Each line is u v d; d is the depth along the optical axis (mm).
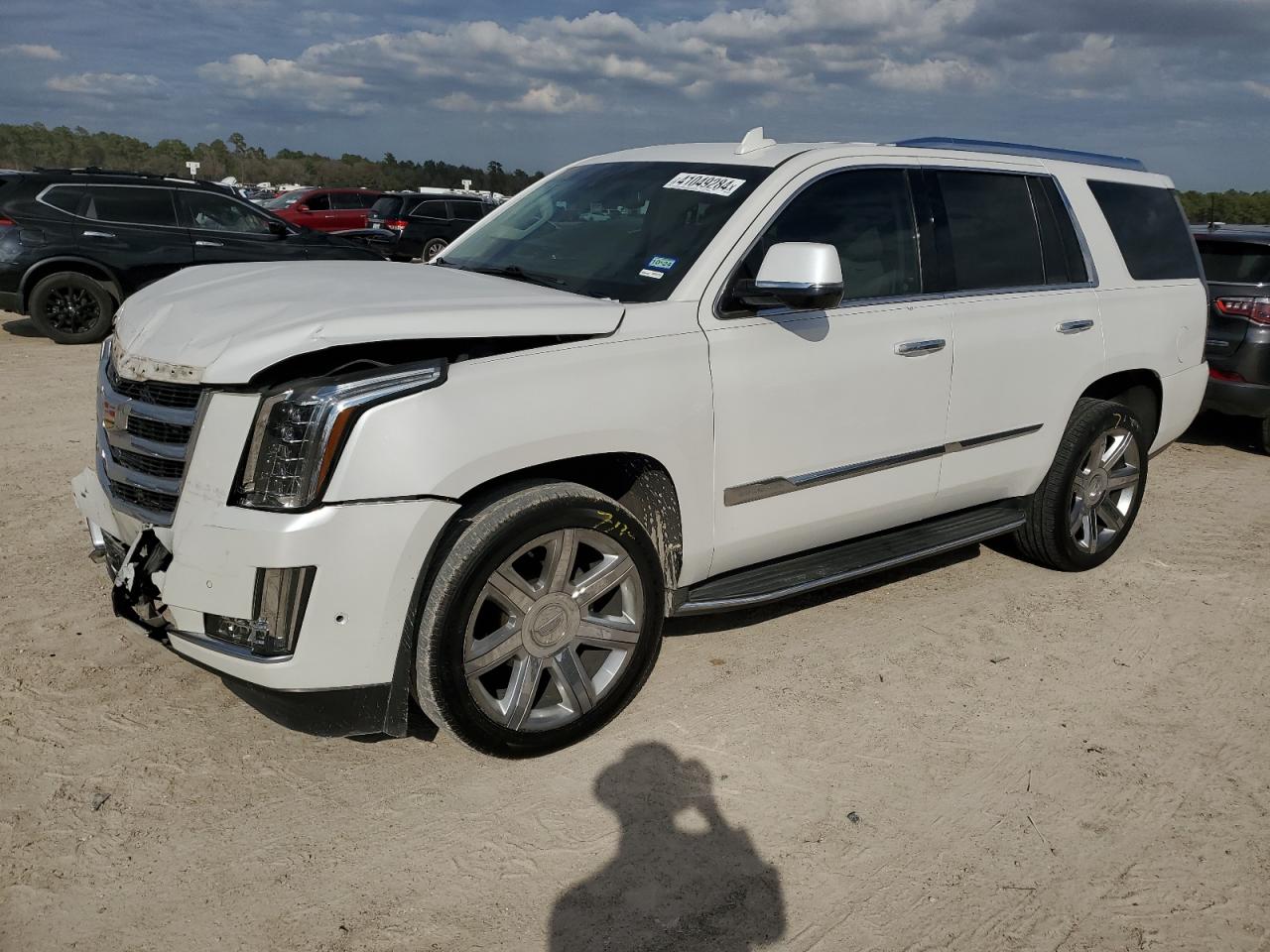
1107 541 5109
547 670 3264
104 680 3588
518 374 2934
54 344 10914
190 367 2752
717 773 3211
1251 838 3020
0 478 5781
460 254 4289
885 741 3451
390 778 3115
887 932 2574
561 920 2557
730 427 3438
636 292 3463
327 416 2656
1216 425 8836
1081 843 2961
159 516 2922
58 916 2482
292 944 2436
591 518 3082
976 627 4398
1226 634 4457
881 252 3969
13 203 10578
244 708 3465
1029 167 4660
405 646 2857
